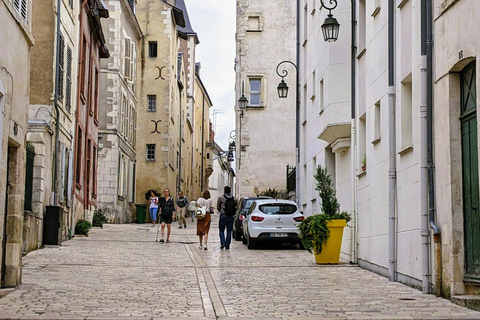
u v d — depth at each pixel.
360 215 16.36
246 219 22.97
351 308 9.56
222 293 11.14
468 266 9.98
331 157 22.00
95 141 31.06
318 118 21.94
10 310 8.93
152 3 50.38
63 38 21.73
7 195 11.07
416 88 11.85
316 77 23.16
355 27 17.47
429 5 11.17
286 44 40.03
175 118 55.12
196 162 76.06
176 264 15.96
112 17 38.50
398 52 13.10
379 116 14.89
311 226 16.61
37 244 18.91
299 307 9.66
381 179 14.23
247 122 39.50
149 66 49.78
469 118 9.98
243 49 40.00
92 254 17.91
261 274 14.15
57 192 21.12
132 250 19.66
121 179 38.94
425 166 11.10
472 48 9.46
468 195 9.99
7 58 10.31
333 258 16.64
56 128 20.81
